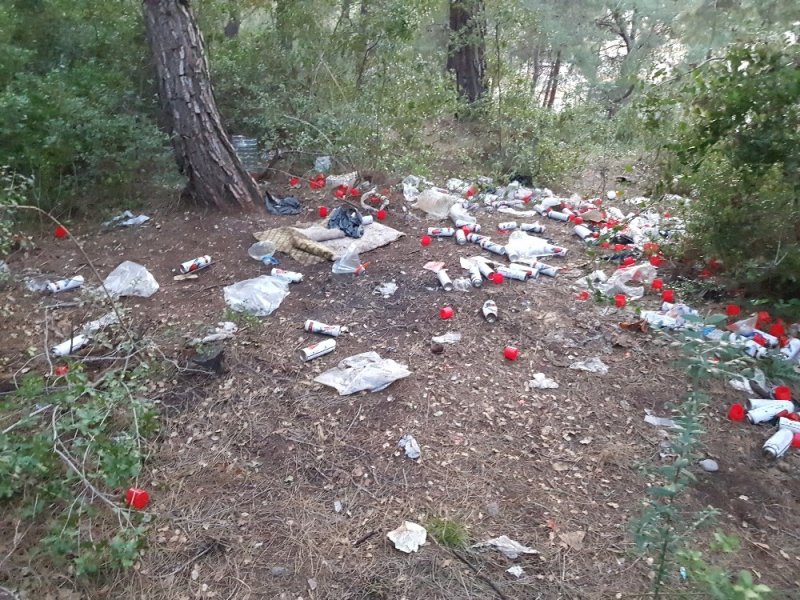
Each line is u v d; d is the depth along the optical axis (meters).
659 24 14.12
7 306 4.48
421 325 4.07
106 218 5.94
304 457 3.01
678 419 2.42
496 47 7.73
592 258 5.03
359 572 2.42
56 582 2.37
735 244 4.20
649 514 2.13
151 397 3.39
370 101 6.96
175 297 4.57
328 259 5.02
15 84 5.73
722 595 1.77
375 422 3.22
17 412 3.05
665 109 4.59
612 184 7.54
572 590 2.31
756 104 3.72
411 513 2.69
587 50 14.88
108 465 2.49
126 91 6.40
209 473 2.93
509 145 7.61
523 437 3.11
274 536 2.59
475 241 5.36
